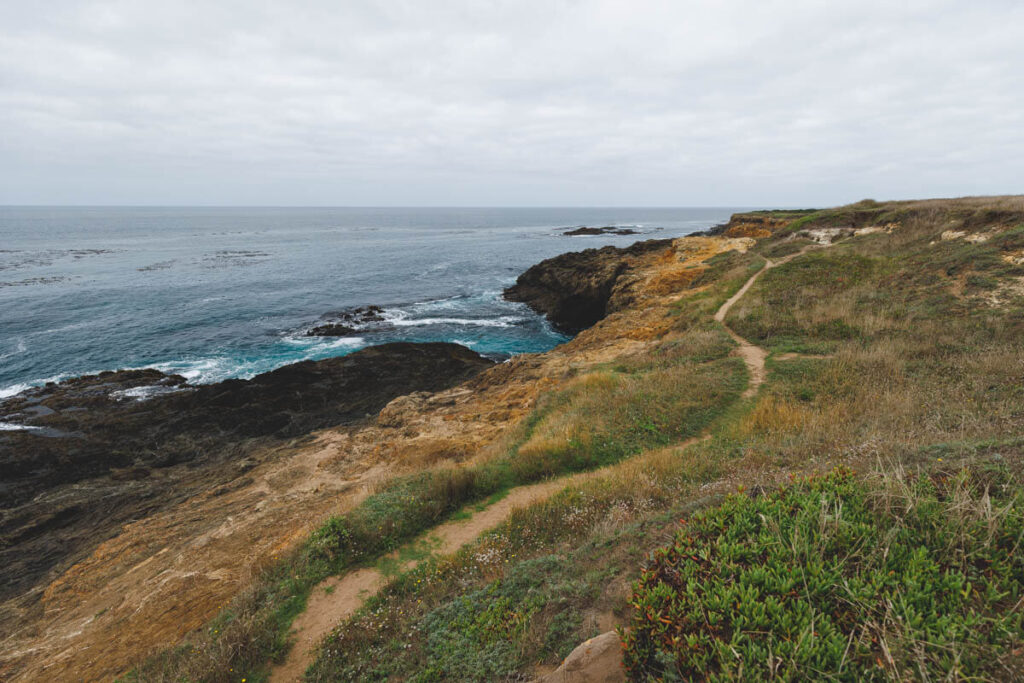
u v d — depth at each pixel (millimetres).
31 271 63750
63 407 22984
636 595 3748
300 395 22891
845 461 6891
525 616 4891
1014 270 16656
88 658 7223
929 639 2766
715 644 3008
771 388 13164
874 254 24609
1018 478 4555
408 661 4969
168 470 16891
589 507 8219
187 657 5977
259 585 7465
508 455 11609
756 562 3740
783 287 23406
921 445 6898
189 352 32562
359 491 11297
